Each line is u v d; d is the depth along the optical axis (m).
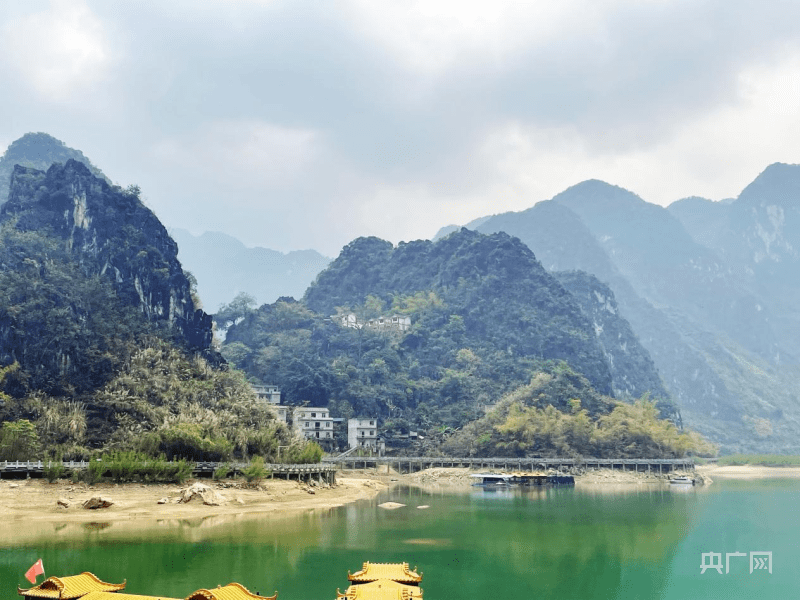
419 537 138.12
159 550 117.25
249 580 100.31
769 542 142.75
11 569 102.44
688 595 103.94
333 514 166.50
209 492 170.38
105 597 68.44
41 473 170.88
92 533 130.62
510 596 100.06
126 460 173.12
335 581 100.88
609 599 100.44
